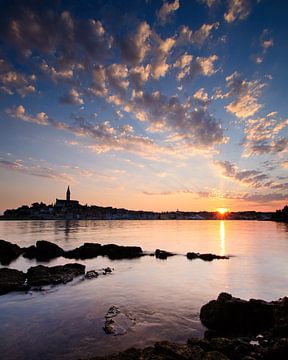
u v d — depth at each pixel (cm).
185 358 1020
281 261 3875
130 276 2905
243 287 2475
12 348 1300
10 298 2070
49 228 13375
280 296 2225
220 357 1016
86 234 9425
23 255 4478
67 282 2573
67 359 1202
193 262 3841
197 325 1594
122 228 14562
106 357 1088
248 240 7312
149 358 1036
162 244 6294
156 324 1596
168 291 2316
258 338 1380
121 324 1570
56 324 1584
